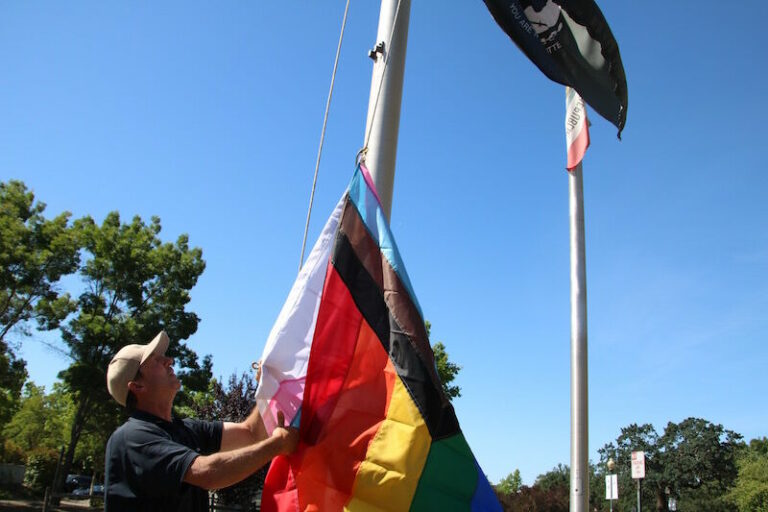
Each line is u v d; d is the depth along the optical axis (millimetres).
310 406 3023
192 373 30297
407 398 3029
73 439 32938
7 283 28875
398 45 4395
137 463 2533
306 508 2840
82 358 29547
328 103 3883
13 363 29969
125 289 30953
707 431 69125
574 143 10391
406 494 2850
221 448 3148
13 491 40219
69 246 30031
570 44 6254
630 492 71375
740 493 59281
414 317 3256
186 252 33094
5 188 30562
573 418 9250
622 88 6844
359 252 3396
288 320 3273
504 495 45188
